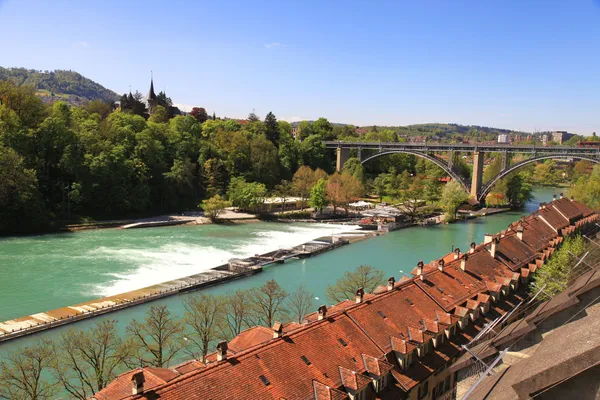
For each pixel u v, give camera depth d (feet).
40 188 510.17
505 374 58.75
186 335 201.36
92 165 530.27
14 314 261.24
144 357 200.85
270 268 378.53
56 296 292.20
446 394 159.43
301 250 428.15
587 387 38.65
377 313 161.79
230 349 146.92
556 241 298.35
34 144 524.52
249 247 446.19
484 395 53.98
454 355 167.84
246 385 112.88
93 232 486.38
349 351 140.77
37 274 335.26
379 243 483.51
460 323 179.73
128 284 319.88
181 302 287.69
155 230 512.22
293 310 265.75
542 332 80.43
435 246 472.03
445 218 609.01
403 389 142.10
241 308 219.82
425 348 160.66
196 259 394.73
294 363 126.00
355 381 127.34
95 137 558.56
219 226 551.18
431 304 180.45
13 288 304.30
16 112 542.98
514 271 237.66
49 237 453.99
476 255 232.94
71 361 174.60
